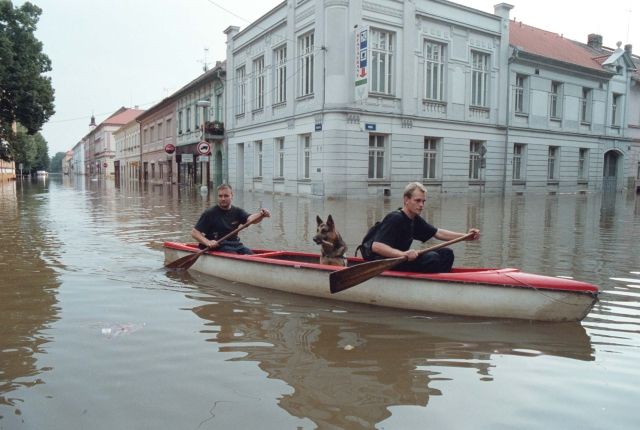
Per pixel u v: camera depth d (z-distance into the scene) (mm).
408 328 4531
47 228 11484
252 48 28609
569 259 8016
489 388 3324
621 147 35625
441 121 24922
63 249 8516
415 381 3422
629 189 36875
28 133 36031
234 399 3127
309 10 22891
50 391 3221
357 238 10359
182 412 2959
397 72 23188
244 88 30234
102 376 3443
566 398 3189
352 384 3357
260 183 28469
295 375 3492
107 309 4988
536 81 29219
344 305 5230
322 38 21891
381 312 5000
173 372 3518
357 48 21281
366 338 4258
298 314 4922
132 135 62469
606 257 8180
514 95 28438
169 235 10352
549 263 7684
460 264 7625
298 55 24219
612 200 24578
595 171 33875
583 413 2998
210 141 34344
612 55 33938
